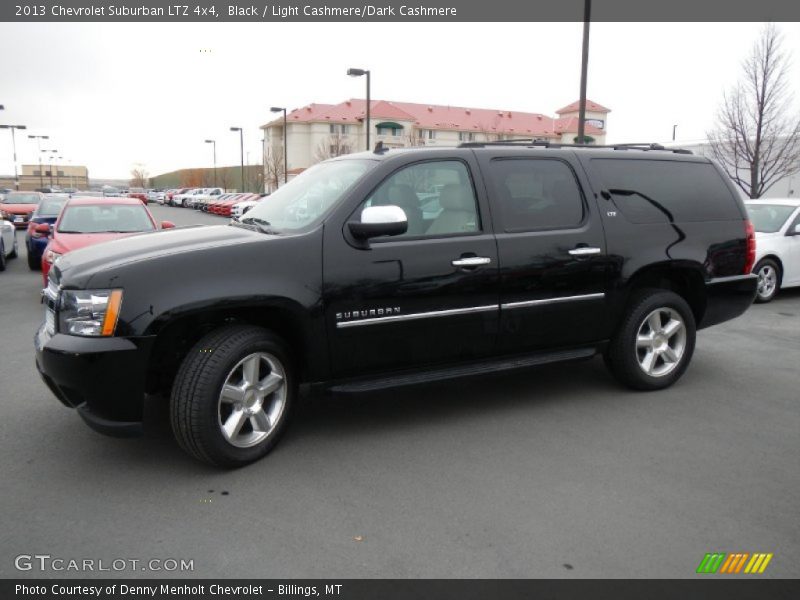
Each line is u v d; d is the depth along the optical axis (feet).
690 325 17.13
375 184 13.51
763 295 30.73
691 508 10.90
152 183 516.32
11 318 27.40
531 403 16.16
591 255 15.43
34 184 453.17
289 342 13.35
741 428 14.49
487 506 10.96
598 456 12.99
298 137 278.87
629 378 16.62
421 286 13.53
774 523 10.43
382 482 11.87
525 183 15.19
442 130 260.83
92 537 10.05
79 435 14.06
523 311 14.76
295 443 13.66
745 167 65.72
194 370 11.73
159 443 13.65
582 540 9.93
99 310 11.34
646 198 16.62
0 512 10.80
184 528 10.30
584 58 45.60
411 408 15.81
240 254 12.15
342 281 12.82
